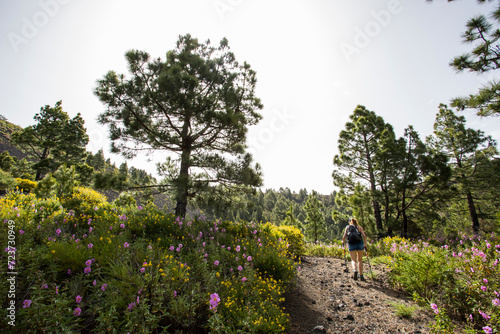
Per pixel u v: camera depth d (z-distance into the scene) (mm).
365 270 6809
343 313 3953
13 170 37938
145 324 2473
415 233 18328
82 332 2449
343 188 19422
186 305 2887
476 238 10109
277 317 3143
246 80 10930
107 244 4051
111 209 7840
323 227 23172
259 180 9781
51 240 4102
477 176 19766
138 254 3768
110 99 8312
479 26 6250
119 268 3184
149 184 9117
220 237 6375
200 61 9758
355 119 21109
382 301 4402
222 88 9852
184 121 9680
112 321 2465
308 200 23594
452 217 25688
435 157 15008
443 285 4086
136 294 2832
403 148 15914
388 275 5535
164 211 9508
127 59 8719
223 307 3080
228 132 9461
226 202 9719
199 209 10000
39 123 35625
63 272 3338
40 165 31672
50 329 2129
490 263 4027
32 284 2799
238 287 3572
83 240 4375
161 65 9320
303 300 4523
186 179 8359
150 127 9367
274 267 4859
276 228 9922
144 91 8648
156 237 5516
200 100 8805
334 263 8250
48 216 5566
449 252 5543
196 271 3938
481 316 3338
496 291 3361
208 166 8883
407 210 18266
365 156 19344
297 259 8570
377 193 16312
